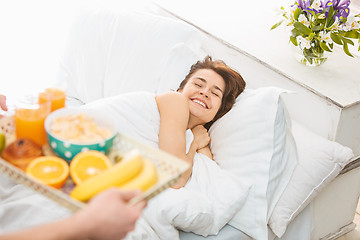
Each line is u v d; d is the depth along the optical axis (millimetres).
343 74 1991
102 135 1031
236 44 2094
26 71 2529
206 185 1611
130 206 868
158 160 1004
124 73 2008
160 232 1452
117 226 841
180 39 1997
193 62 1948
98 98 2068
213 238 1559
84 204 893
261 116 1683
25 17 2760
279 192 1673
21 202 1310
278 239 1750
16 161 990
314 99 1852
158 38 2002
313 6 1922
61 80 2145
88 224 822
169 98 1716
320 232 2010
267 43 2166
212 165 1678
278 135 1678
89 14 2150
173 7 2428
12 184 1433
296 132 1820
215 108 1775
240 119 1713
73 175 964
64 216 1287
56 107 1132
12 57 2617
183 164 965
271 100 1692
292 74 1922
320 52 1971
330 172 1716
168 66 1947
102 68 2070
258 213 1602
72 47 2145
